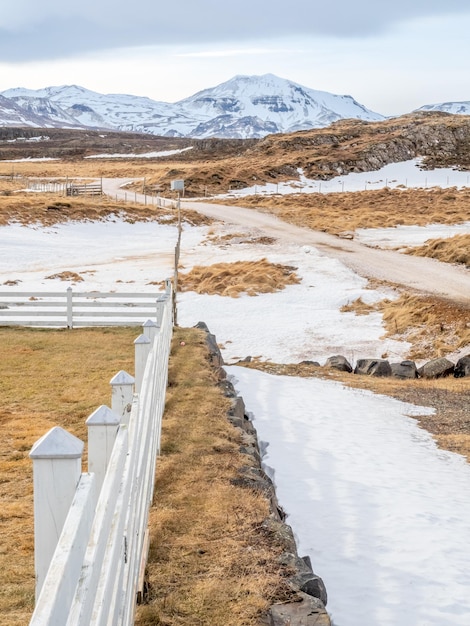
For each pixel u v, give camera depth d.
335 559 7.66
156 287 34.88
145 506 6.05
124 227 55.97
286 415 14.62
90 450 3.32
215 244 50.53
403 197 78.31
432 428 14.66
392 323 28.56
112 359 14.45
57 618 1.83
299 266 39.91
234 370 19.48
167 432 9.86
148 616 4.84
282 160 112.62
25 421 9.66
